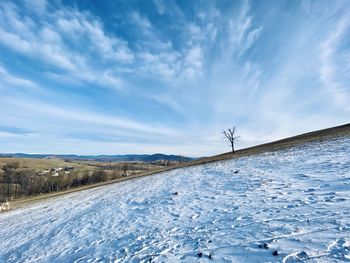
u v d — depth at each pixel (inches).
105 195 856.9
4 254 387.9
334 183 343.9
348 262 154.6
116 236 333.1
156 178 1058.7
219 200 395.5
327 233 197.5
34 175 3629.4
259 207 307.7
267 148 1594.5
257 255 189.8
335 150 670.5
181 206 414.6
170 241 265.9
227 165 979.3
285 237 207.6
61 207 805.2
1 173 3767.2
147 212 430.3
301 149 944.3
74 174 3403.1
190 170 1105.4
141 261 231.6
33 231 514.0
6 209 1203.2
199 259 208.2
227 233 248.7
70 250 324.5
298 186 372.8
